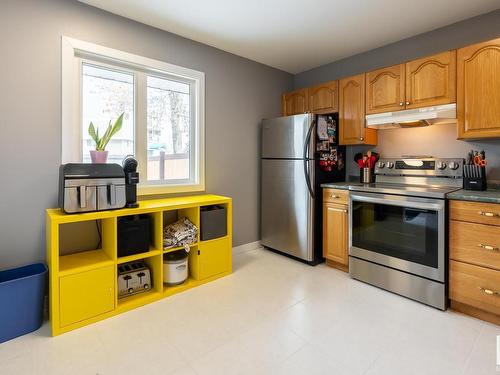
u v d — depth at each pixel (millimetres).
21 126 2006
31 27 2014
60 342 1740
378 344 1724
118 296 2201
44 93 2082
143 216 2451
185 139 2977
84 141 2354
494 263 1854
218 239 2686
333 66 3465
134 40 2484
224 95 3158
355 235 2635
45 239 2133
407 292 2283
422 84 2436
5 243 1982
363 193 2555
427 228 2143
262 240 3518
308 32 2703
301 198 3018
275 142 3275
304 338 1784
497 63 2043
